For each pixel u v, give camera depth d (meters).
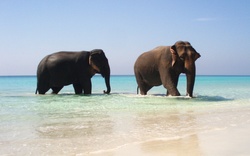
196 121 10.61
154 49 22.84
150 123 10.26
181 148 6.77
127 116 11.95
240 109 14.02
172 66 20.00
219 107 14.82
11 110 14.13
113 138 8.05
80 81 24.67
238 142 7.15
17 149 7.08
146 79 23.00
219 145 6.89
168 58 20.36
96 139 7.97
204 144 7.04
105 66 24.77
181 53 19.58
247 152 6.29
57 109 14.41
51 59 25.33
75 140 7.90
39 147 7.23
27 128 9.58
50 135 8.52
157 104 16.08
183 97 19.69
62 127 9.70
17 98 20.95
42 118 11.62
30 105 16.33
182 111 13.36
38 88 25.83
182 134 8.35
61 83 25.14
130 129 9.24
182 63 19.84
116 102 17.39
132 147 7.00
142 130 9.05
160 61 21.06
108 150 6.82
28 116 12.18
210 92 28.52
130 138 8.01
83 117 11.80
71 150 6.92
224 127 9.31
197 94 25.34
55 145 7.40
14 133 8.84
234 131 8.59
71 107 15.20
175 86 20.19
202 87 40.69
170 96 20.19
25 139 8.07
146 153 6.48
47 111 13.71
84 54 24.78
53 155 6.55
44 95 24.14
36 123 10.50
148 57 22.61
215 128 9.15
